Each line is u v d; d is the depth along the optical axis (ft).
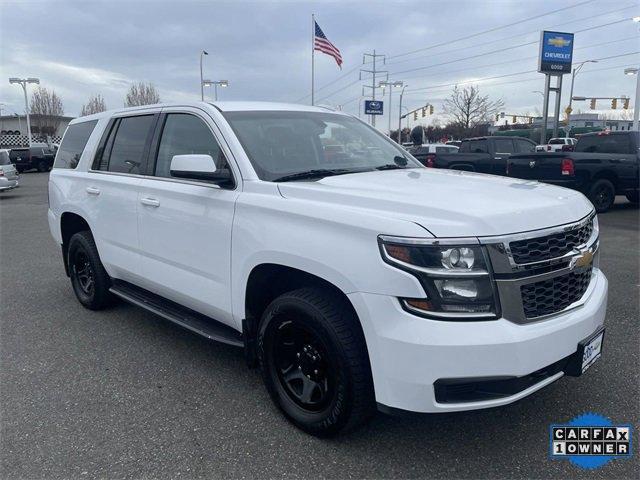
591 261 10.08
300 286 11.01
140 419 11.25
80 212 17.21
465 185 10.72
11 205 56.29
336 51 93.71
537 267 8.78
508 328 8.38
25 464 9.75
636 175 39.68
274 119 13.23
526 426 10.71
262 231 10.55
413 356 8.30
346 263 9.00
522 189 10.48
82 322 17.28
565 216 9.54
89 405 11.86
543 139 110.83
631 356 13.78
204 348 15.05
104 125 16.96
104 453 10.07
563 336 8.93
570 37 107.86
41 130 239.50
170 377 13.19
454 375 8.23
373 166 13.21
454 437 10.37
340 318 9.37
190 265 12.73
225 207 11.53
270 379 11.01
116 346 15.21
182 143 13.52
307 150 12.78
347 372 9.27
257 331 11.50
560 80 110.22
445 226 8.46
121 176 15.40
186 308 14.23
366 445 10.15
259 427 10.85
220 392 12.39
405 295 8.38
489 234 8.41
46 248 30.63
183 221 12.71
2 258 27.71
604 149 41.04
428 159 53.16
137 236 14.57
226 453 10.00
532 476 9.21
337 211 9.44
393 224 8.64
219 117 12.55
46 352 14.85
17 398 12.23
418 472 9.37
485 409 8.48
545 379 9.04
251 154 11.75
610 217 37.86
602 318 10.18
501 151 49.70
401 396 8.56
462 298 8.30
